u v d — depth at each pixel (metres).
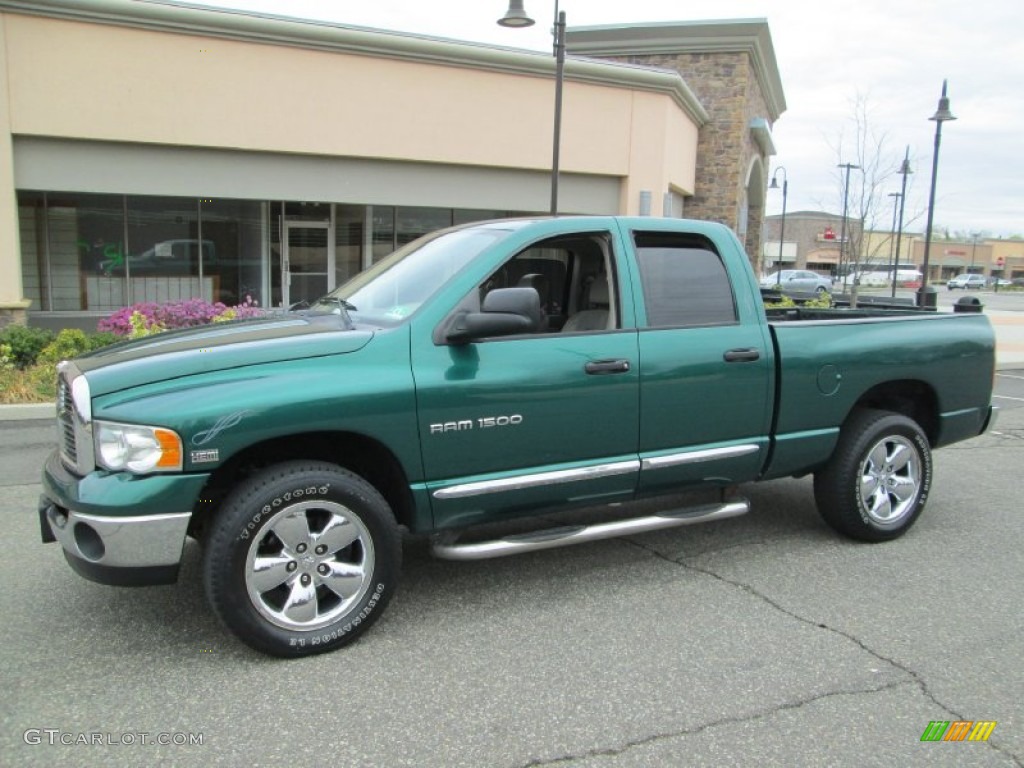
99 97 13.44
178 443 3.29
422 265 4.32
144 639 3.75
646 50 22.75
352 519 3.62
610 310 4.32
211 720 3.09
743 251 4.78
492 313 3.73
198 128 14.16
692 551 5.01
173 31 13.72
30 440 8.02
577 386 4.07
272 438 3.47
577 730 3.05
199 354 3.53
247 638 3.46
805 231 90.62
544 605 4.18
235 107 14.38
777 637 3.84
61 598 4.20
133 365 3.47
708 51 22.28
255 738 2.98
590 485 4.20
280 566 3.50
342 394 3.54
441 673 3.47
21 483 6.41
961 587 4.49
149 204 17.08
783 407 4.73
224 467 3.53
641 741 2.98
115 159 13.87
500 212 19.94
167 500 3.29
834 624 3.99
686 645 3.75
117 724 3.06
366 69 15.25
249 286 18.09
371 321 3.96
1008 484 6.85
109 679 3.39
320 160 15.39
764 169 30.30
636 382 4.23
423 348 3.77
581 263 4.65
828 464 5.07
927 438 5.52
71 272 16.64
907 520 5.25
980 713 3.21
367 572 3.69
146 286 17.25
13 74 12.88
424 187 16.39
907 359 5.19
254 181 14.93
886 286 65.19
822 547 5.11
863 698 3.30
